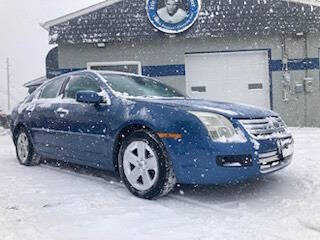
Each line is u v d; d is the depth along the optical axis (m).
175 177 4.19
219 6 13.52
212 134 4.00
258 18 13.48
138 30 13.51
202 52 13.87
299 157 6.52
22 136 6.42
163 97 5.12
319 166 5.79
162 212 3.90
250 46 13.85
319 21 13.65
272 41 13.88
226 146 3.97
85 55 13.96
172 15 13.41
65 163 6.45
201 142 3.98
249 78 13.98
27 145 6.29
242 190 4.67
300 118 14.01
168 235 3.30
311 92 14.02
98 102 4.86
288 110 13.99
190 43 13.82
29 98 6.55
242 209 3.97
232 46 13.84
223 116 4.17
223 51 13.86
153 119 4.26
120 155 4.57
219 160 3.94
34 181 5.25
